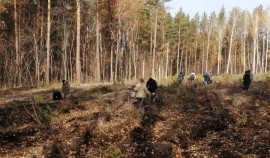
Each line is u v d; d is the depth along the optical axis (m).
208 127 14.25
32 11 50.84
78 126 14.77
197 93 21.62
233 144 12.35
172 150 12.34
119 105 18.50
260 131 13.40
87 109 17.95
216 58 102.06
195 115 16.06
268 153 11.26
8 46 50.94
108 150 12.50
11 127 14.52
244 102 18.41
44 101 20.77
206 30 99.12
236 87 24.33
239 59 101.31
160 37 73.38
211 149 12.12
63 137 13.66
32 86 33.22
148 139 13.34
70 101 19.91
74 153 12.36
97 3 44.81
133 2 48.16
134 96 18.22
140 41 74.31
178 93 21.28
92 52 61.59
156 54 75.50
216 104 18.12
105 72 73.06
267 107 16.89
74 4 52.16
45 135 13.93
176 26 86.81
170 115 16.30
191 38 92.38
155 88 18.91
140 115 16.05
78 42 36.69
